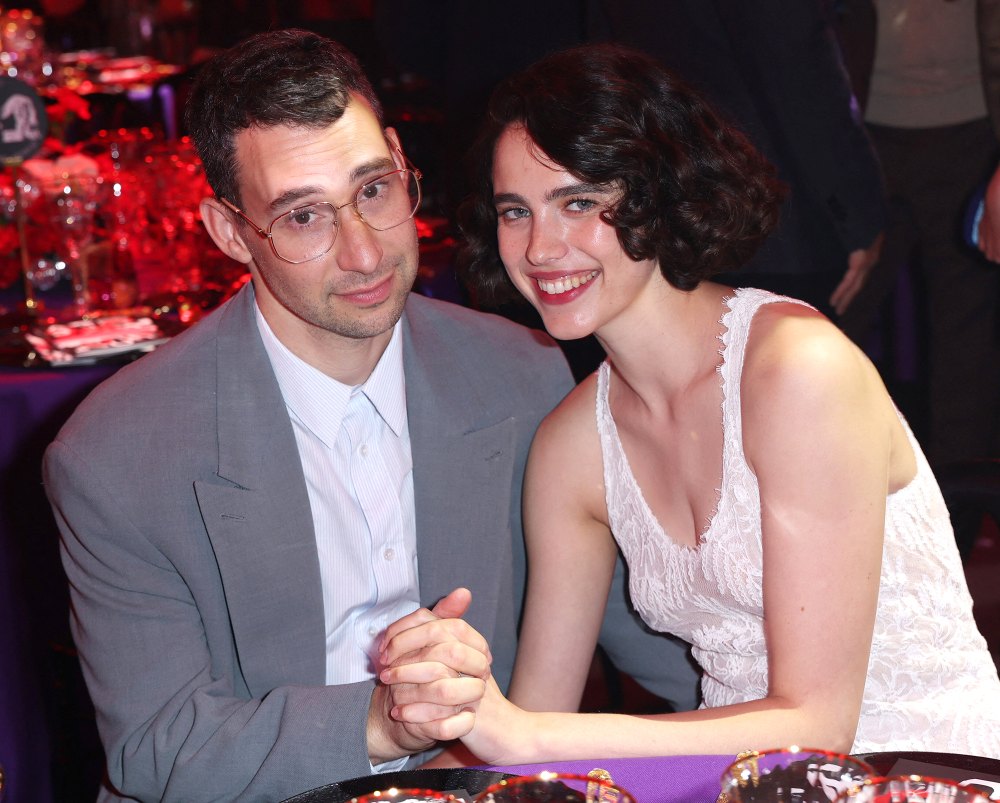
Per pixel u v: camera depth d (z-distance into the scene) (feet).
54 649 7.36
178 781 4.68
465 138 9.19
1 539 6.94
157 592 5.07
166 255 9.50
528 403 5.86
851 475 4.78
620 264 4.88
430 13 9.56
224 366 5.18
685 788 3.66
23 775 7.13
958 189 11.55
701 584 5.31
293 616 5.18
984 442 12.21
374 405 5.42
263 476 5.10
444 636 4.29
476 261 5.46
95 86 12.71
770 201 5.23
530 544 5.85
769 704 4.72
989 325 11.91
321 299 5.01
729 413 5.03
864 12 11.40
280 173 4.86
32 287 8.68
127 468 4.97
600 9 8.61
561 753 4.43
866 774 3.14
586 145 4.59
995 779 3.52
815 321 5.04
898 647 5.22
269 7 14.92
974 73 11.29
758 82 8.41
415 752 4.65
